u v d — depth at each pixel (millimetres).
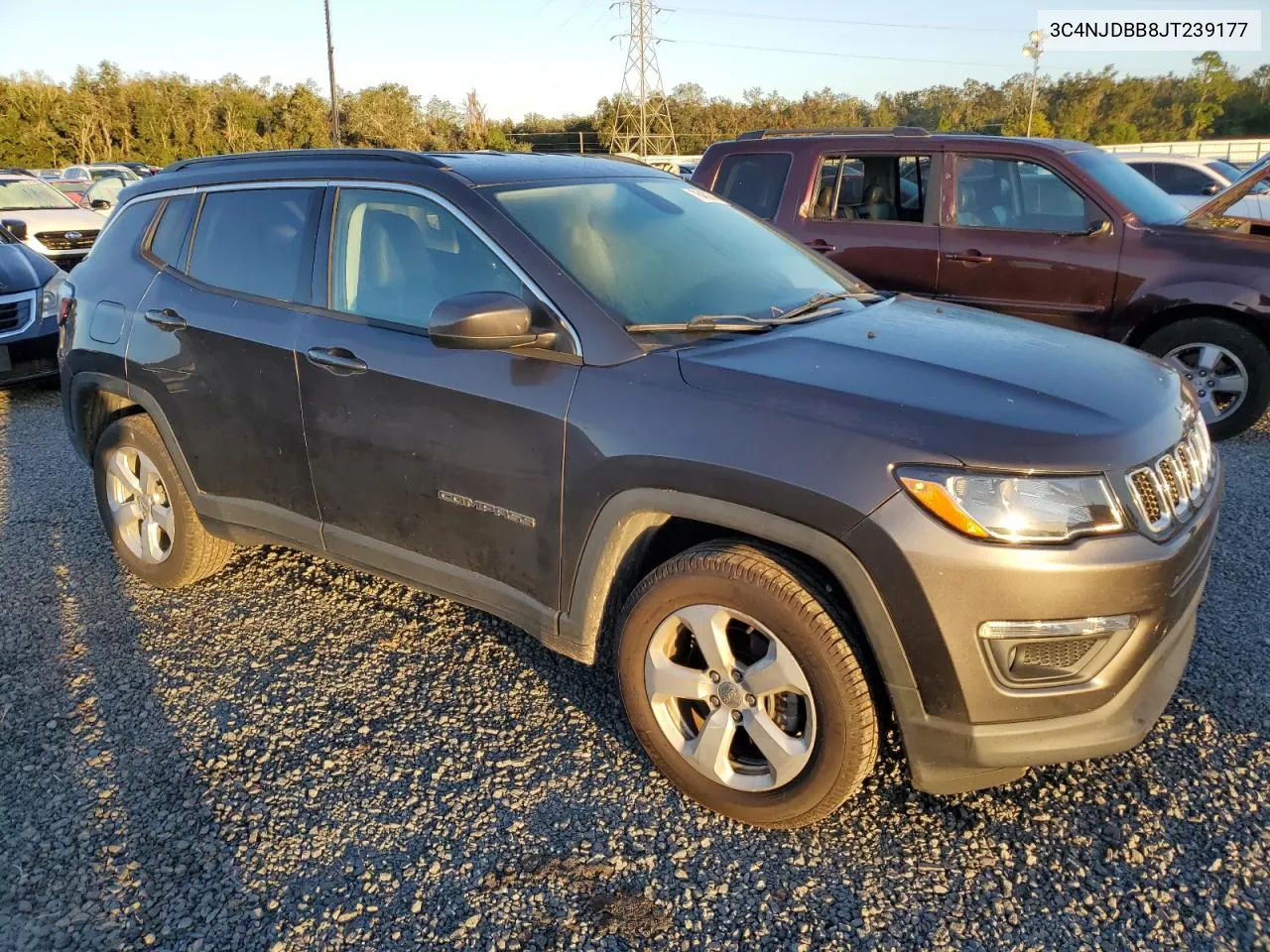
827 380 2398
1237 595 3742
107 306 3865
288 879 2418
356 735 3006
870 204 6555
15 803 2703
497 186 3031
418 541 3057
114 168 29781
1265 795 2613
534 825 2596
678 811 2643
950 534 2121
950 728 2244
